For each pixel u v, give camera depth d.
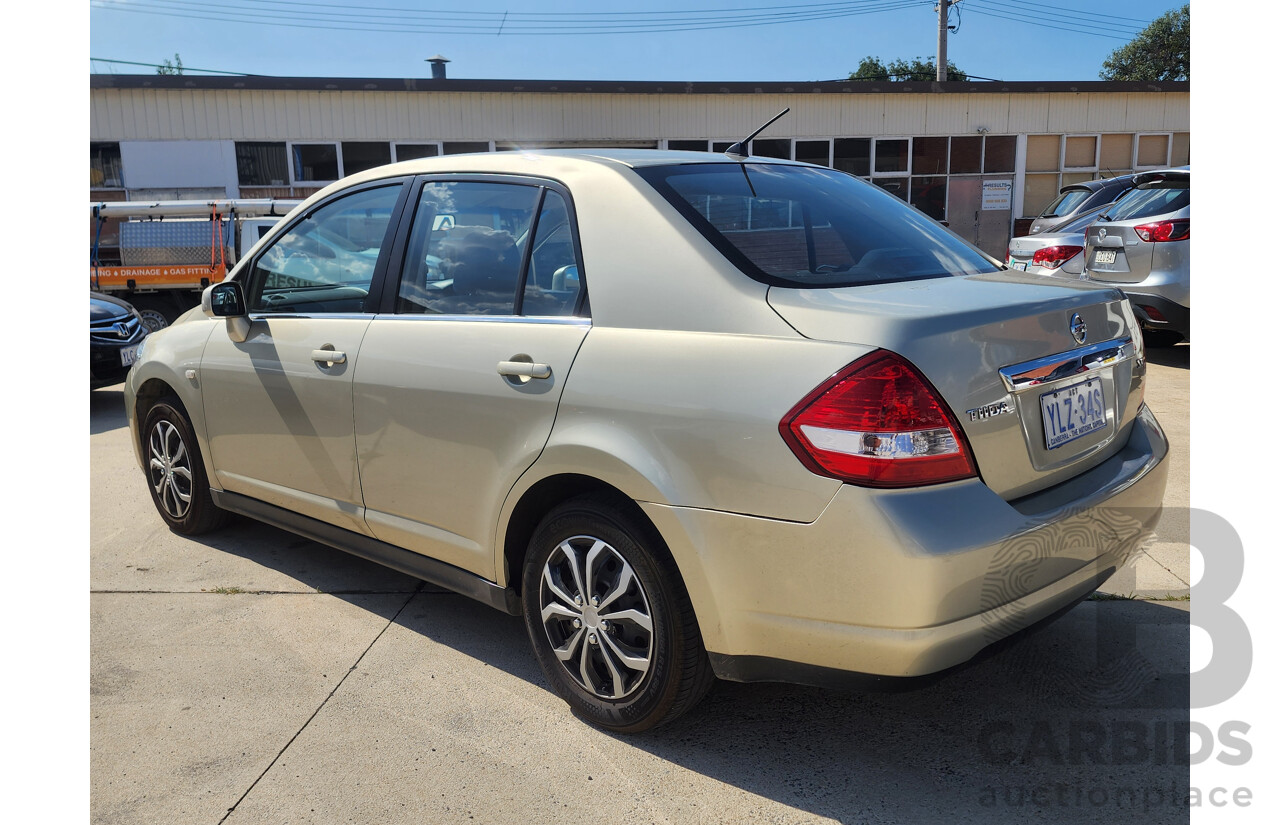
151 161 17.84
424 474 2.92
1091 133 21.77
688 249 2.41
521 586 2.83
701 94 19.66
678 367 2.28
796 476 2.06
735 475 2.15
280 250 3.59
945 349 2.06
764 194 2.75
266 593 3.65
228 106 17.92
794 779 2.37
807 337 2.13
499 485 2.67
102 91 17.50
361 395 3.07
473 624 3.35
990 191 21.61
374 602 3.55
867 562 2.00
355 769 2.46
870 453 1.99
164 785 2.41
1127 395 2.61
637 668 2.45
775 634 2.17
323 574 3.84
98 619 3.43
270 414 3.47
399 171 3.23
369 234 3.24
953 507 2.02
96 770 2.48
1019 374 2.19
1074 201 12.14
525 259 2.74
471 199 2.95
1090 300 2.46
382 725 2.68
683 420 2.24
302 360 3.30
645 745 2.54
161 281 11.05
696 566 2.23
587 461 2.41
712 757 2.47
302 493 3.45
